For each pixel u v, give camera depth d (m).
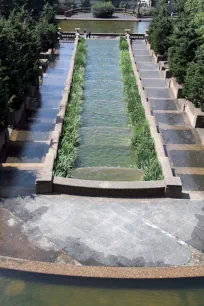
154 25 33.00
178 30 24.12
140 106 20.86
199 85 19.17
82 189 13.43
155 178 14.33
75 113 20.22
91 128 19.52
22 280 10.24
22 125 19.44
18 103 19.12
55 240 11.50
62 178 13.68
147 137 17.14
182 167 16.17
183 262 10.91
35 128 19.19
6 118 16.66
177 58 23.50
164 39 30.73
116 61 32.75
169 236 11.81
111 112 21.66
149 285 10.26
